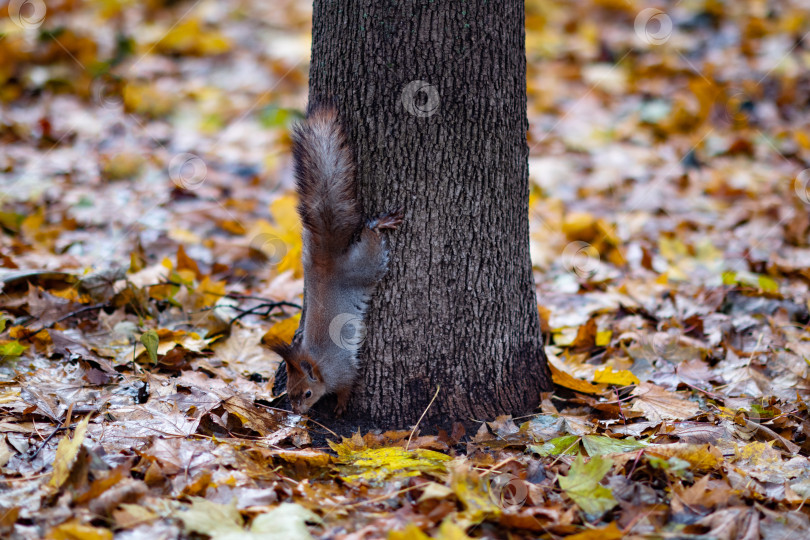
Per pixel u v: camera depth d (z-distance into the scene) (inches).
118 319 317.4
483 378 258.4
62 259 380.2
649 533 184.7
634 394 270.4
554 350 320.2
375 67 241.3
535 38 733.9
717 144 582.9
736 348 320.2
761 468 221.1
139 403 253.9
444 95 241.3
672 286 399.9
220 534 172.4
